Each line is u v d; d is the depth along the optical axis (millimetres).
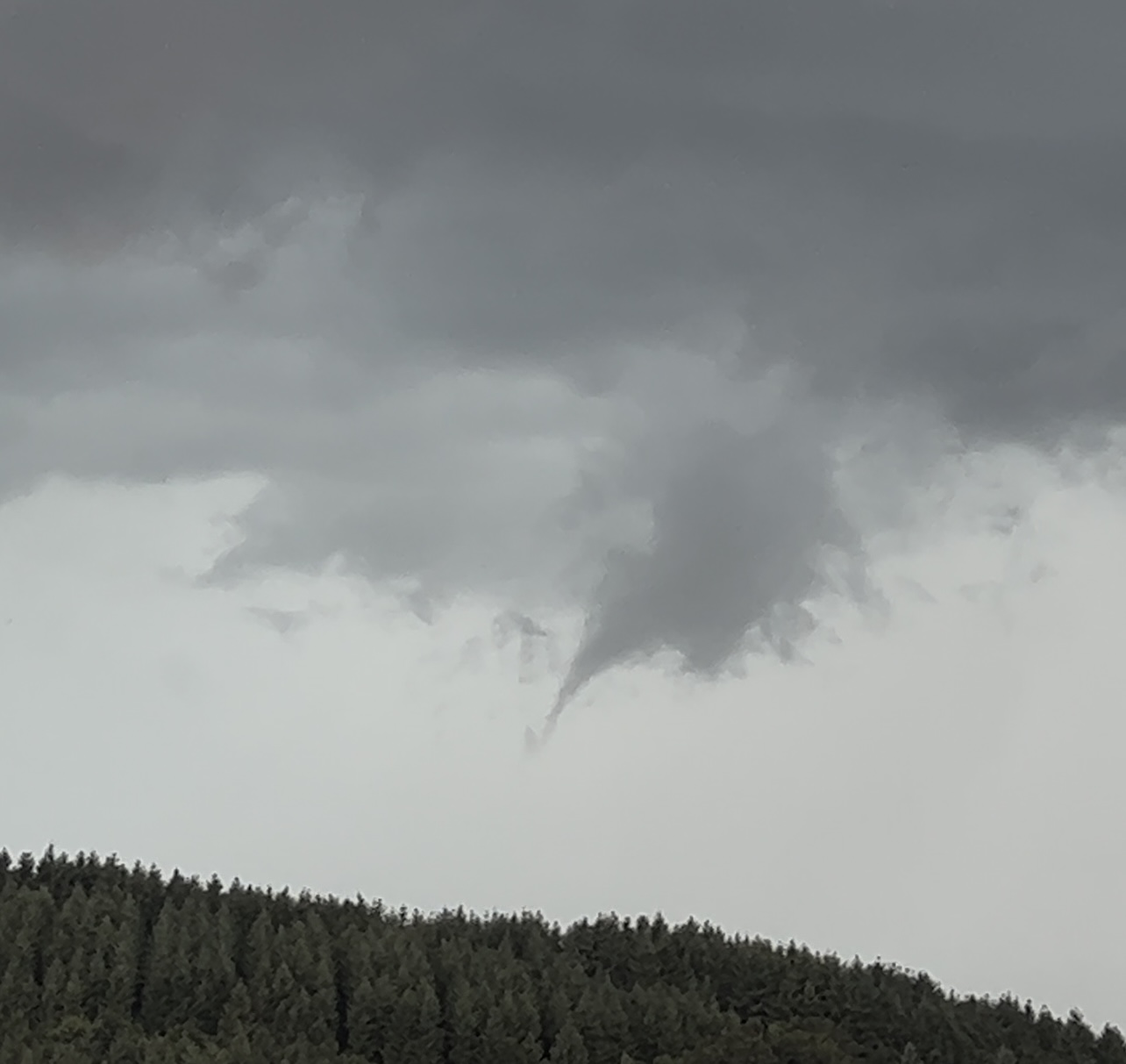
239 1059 173000
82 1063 168375
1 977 194250
